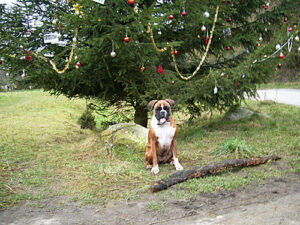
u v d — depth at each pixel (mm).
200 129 7426
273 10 6926
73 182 4078
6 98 13453
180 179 3920
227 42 6387
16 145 6160
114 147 5492
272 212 2980
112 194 3650
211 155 5184
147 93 5707
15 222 2963
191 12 5195
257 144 5641
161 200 3436
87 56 4832
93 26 4855
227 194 3506
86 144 5969
